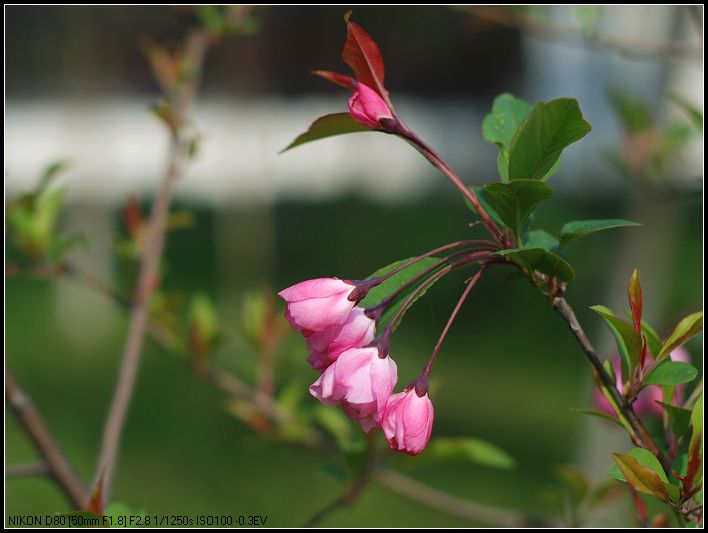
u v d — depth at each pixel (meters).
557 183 16.70
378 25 16.95
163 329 3.93
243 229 12.46
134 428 8.72
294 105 22.16
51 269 3.41
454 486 7.15
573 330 1.81
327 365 1.75
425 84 22.05
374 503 6.87
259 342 3.97
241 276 12.42
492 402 9.02
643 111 4.48
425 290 1.75
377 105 1.78
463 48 19.86
